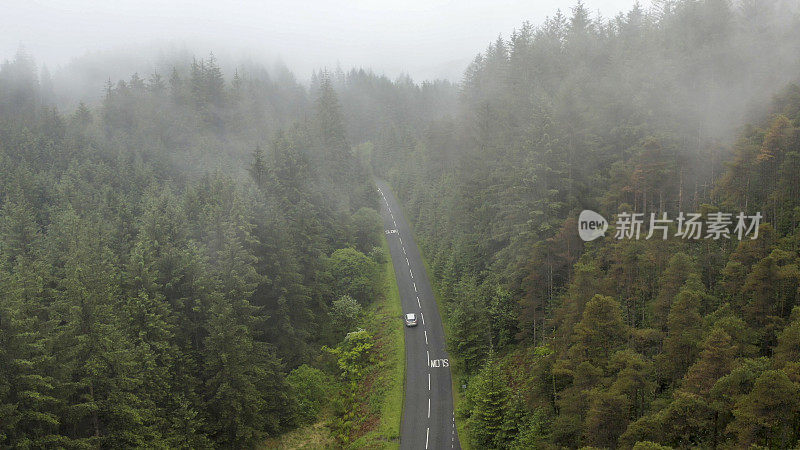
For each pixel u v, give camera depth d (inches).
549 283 1567.4
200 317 1445.6
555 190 1614.2
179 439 1210.6
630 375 936.9
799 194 1393.9
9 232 1809.8
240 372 1342.3
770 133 1330.0
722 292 1283.2
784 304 1114.7
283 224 1828.2
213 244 1573.6
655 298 1291.8
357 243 2933.1
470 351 1684.3
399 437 1427.2
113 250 1713.8
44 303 1321.4
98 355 1050.7
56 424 966.4
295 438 1508.4
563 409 1049.5
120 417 1098.1
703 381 882.1
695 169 1788.9
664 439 845.2
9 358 912.3
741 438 774.5
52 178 2901.1
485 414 1278.3
